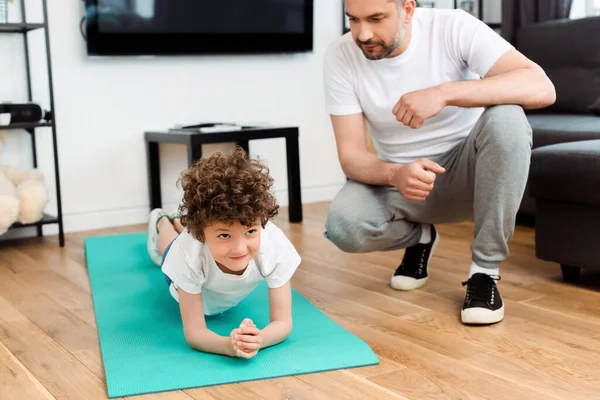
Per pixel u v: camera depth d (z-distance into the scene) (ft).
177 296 5.89
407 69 6.17
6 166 9.64
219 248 4.71
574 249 6.68
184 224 4.86
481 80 5.70
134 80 10.87
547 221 6.89
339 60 6.42
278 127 10.51
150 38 10.77
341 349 5.14
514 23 12.19
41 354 5.34
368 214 6.30
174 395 4.49
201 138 9.75
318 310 6.15
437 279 7.14
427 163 5.67
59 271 8.02
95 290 7.02
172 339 5.49
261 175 4.76
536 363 4.86
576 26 10.46
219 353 5.10
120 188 10.92
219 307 5.82
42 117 9.87
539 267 7.46
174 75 11.17
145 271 7.75
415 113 5.66
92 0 10.28
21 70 10.06
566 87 10.39
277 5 11.66
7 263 8.53
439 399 4.32
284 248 5.27
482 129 5.73
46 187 9.68
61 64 10.33
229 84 11.62
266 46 11.70
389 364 4.92
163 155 11.20
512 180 5.67
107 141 10.77
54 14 10.22
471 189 6.17
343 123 6.47
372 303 6.42
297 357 5.00
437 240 6.97
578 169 6.41
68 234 10.36
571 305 6.16
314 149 12.53
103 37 10.43
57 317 6.27
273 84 12.01
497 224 5.77
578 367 4.77
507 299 6.39
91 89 10.58
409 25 6.08
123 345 5.38
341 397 4.39
